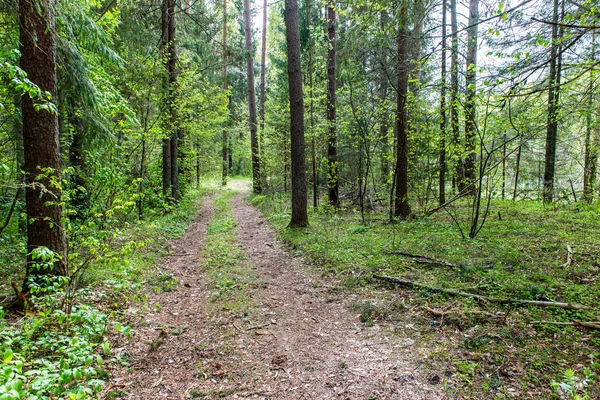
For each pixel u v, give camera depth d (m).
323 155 13.89
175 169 13.84
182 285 5.87
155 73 10.44
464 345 3.52
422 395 2.86
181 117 13.57
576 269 5.01
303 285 5.81
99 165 6.16
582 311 3.79
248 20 19.50
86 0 6.40
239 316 4.65
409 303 4.60
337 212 12.05
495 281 4.79
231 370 3.40
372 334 3.99
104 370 3.26
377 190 13.64
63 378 2.31
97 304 4.54
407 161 10.03
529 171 14.79
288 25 9.42
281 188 19.75
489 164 8.51
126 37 10.13
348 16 8.14
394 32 5.90
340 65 8.63
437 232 8.00
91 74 6.94
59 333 3.58
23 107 4.42
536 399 2.67
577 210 9.95
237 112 26.88
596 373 2.85
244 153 26.05
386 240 7.55
